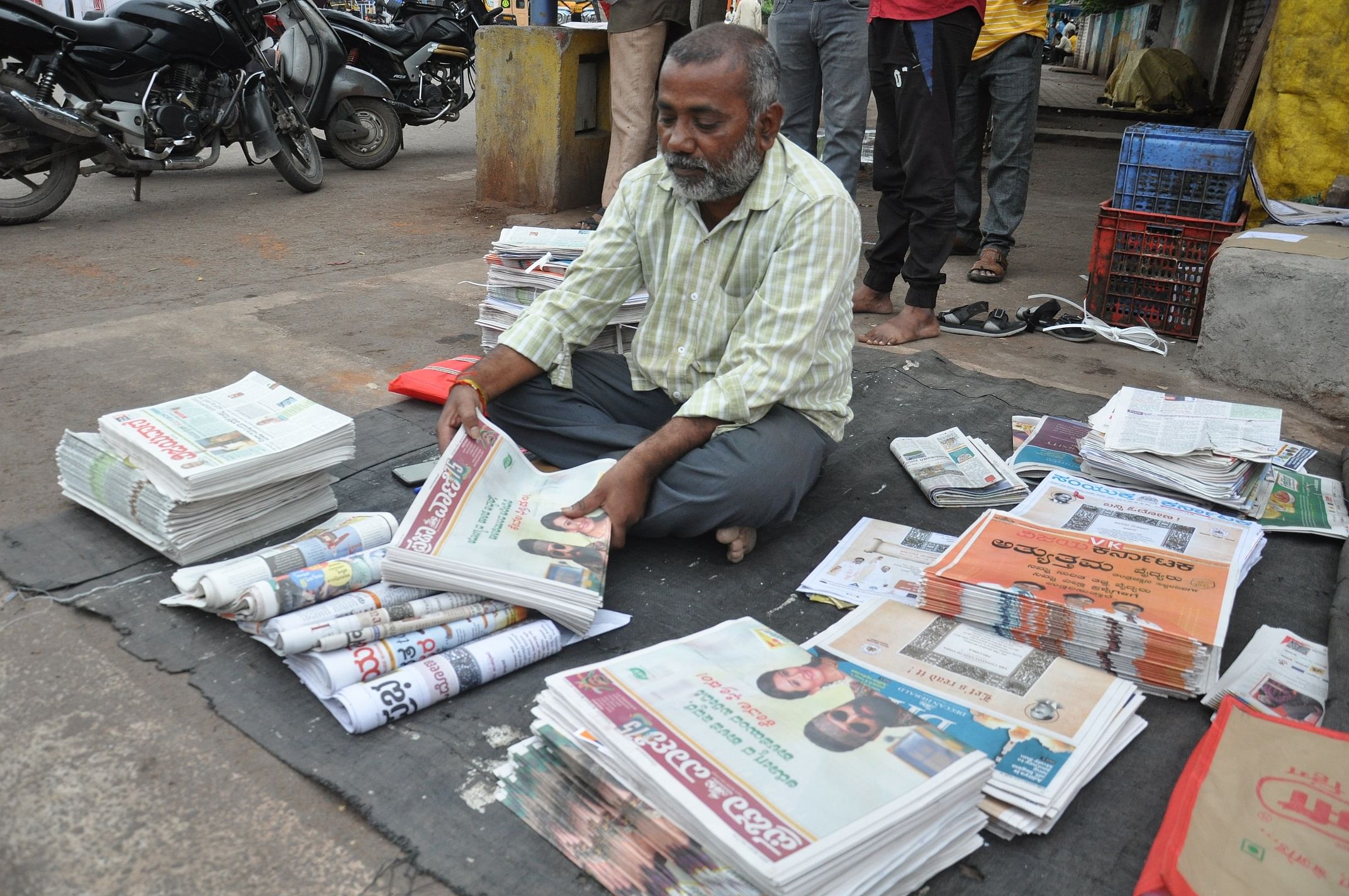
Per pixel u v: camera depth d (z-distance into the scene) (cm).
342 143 727
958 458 259
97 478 211
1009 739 151
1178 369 355
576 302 222
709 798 122
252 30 602
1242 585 210
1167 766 156
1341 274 309
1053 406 308
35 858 134
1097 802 149
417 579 174
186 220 554
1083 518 215
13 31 505
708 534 226
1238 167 370
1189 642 164
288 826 141
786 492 206
